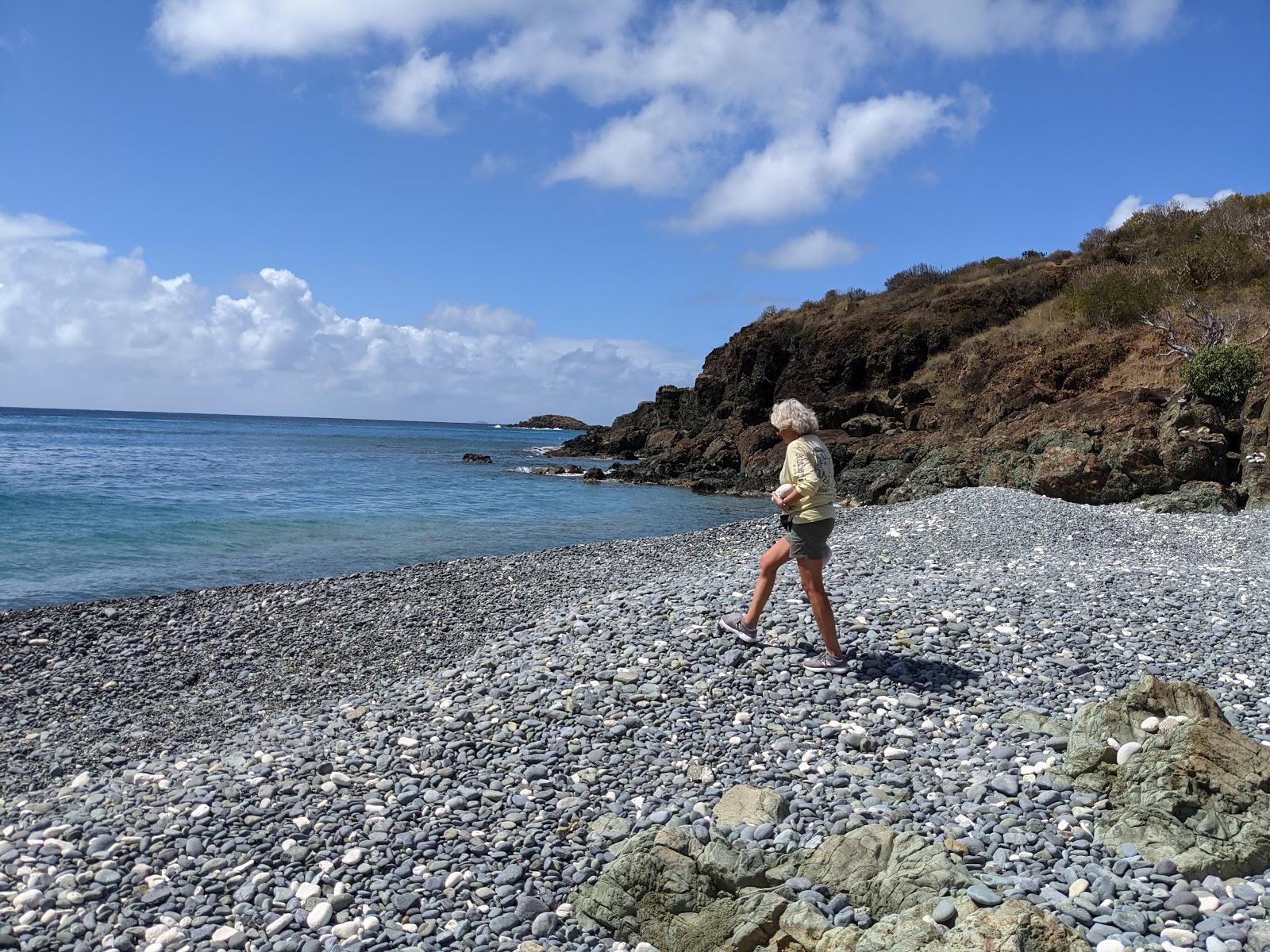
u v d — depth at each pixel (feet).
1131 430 58.13
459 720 18.04
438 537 56.70
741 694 18.29
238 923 12.60
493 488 95.04
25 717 22.40
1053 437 63.46
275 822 14.88
